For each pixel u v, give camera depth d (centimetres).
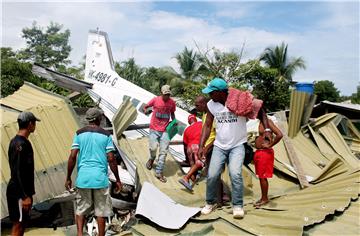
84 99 2072
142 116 992
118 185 450
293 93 862
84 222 459
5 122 542
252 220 438
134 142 755
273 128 482
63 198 546
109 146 428
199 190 579
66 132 580
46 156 533
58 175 530
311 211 466
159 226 427
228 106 449
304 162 777
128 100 739
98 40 1370
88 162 416
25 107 622
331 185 608
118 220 566
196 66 2739
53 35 5472
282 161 733
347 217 457
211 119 480
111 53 1334
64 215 548
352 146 1039
